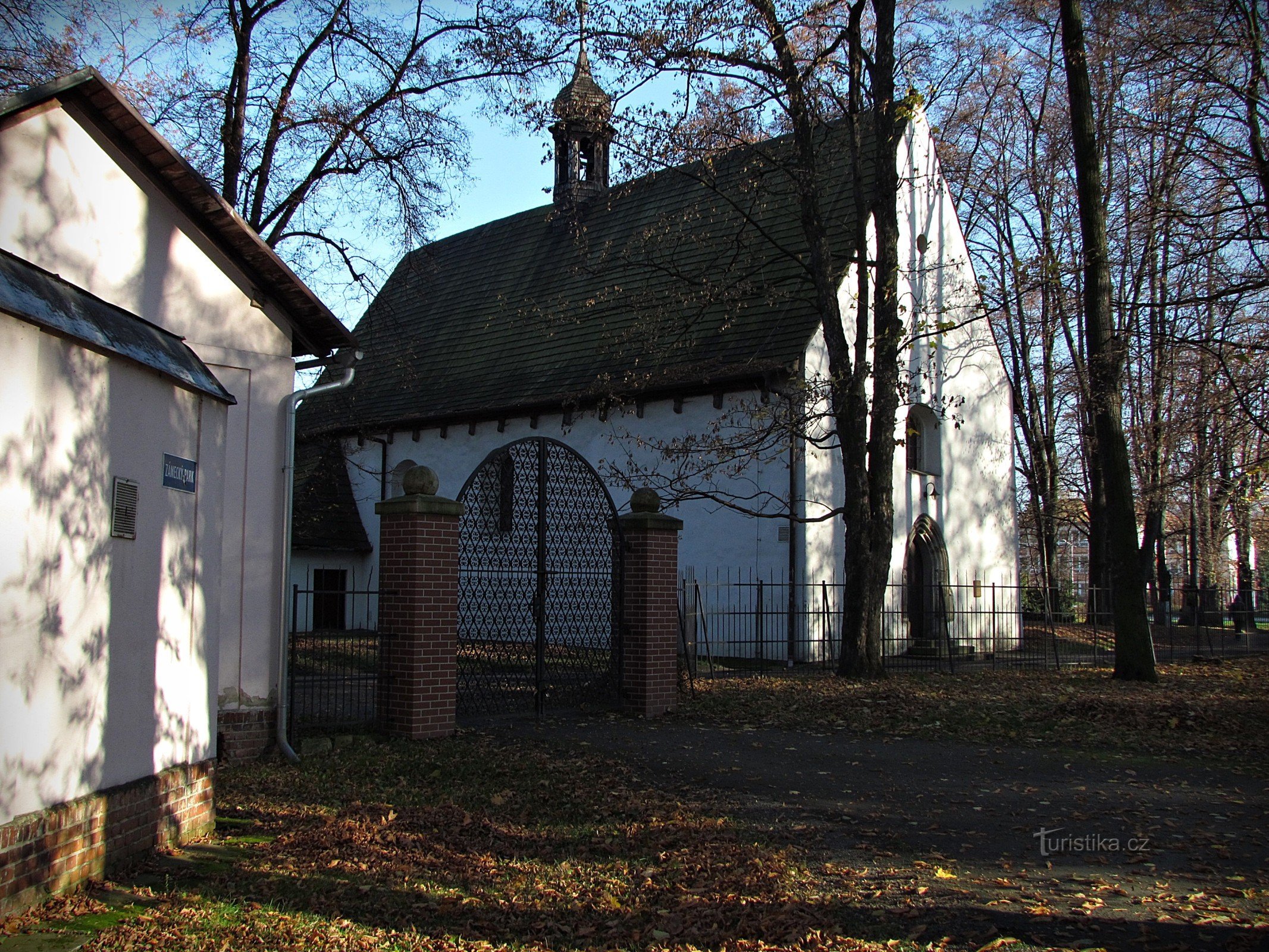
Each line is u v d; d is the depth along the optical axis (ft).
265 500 30.58
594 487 40.19
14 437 15.84
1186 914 16.97
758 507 61.41
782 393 52.21
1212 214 47.67
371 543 84.23
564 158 89.35
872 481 50.93
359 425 80.23
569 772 28.07
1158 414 85.61
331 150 51.60
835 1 49.21
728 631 62.39
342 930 16.38
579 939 16.31
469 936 16.38
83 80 22.80
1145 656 52.90
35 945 15.03
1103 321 54.90
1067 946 15.49
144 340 20.12
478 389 78.84
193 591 21.59
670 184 81.61
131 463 19.06
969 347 77.20
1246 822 23.65
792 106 50.29
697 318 56.85
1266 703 43.01
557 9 48.32
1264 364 57.31
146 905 17.17
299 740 30.83
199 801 21.71
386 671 32.32
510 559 38.75
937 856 20.67
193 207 27.66
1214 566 109.09
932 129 96.37
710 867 19.77
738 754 31.53
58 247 23.52
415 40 52.54
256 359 30.53
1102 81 81.71
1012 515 81.30
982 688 48.26
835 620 61.26
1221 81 47.47
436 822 23.08
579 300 79.56
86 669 17.70
